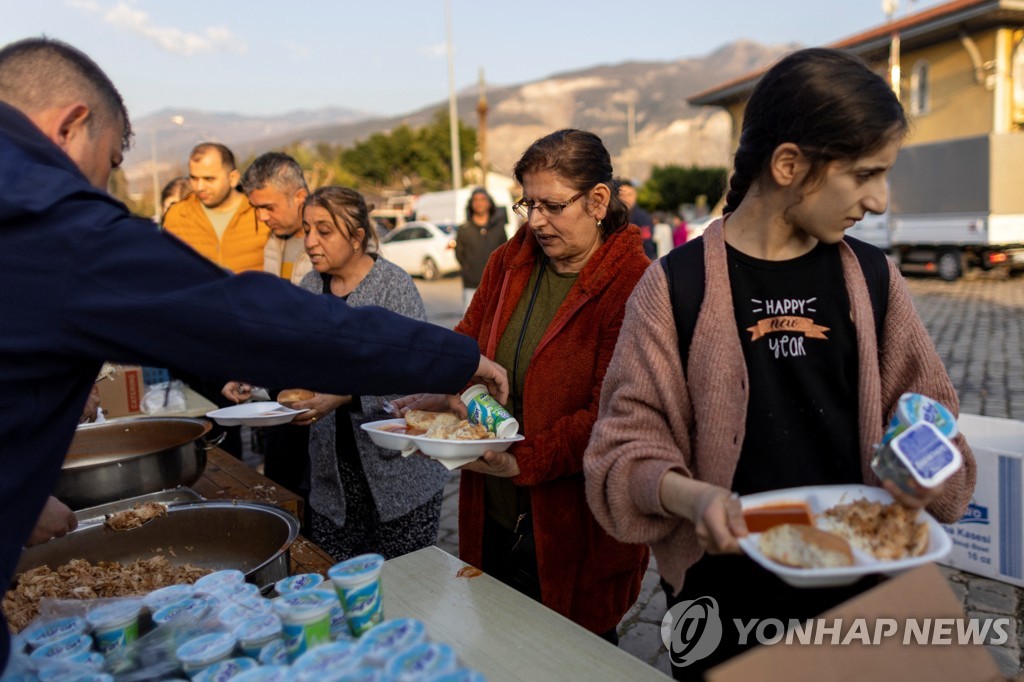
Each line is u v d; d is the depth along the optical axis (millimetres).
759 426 1200
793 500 1102
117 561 1697
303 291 1197
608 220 1874
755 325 1202
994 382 6520
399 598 1456
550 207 1758
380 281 2418
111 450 2338
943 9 15602
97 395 2797
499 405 1697
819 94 1058
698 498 1048
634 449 1207
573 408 1801
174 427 2301
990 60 15492
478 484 2012
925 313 10352
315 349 1146
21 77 1105
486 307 2086
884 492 1104
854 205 1099
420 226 19469
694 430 1260
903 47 17094
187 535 1721
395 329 1256
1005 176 12422
